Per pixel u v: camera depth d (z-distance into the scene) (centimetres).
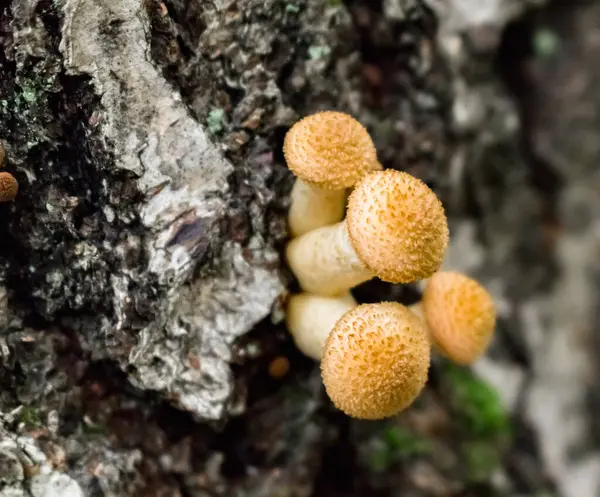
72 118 23
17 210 24
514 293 33
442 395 29
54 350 24
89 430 24
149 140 23
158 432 25
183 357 24
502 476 29
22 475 23
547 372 33
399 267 22
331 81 25
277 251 25
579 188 34
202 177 24
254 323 24
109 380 24
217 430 25
